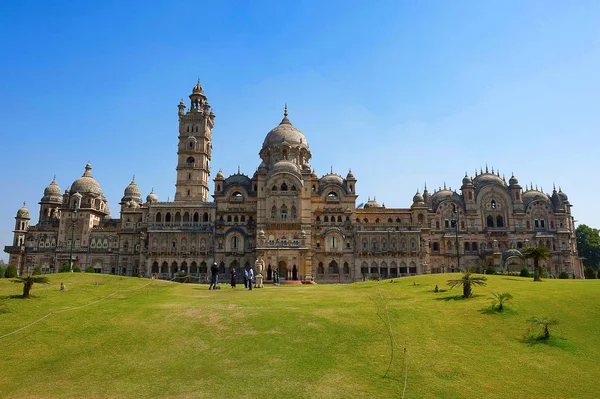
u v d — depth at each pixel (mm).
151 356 27141
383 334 29984
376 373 24266
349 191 105000
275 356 26547
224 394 21922
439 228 112125
